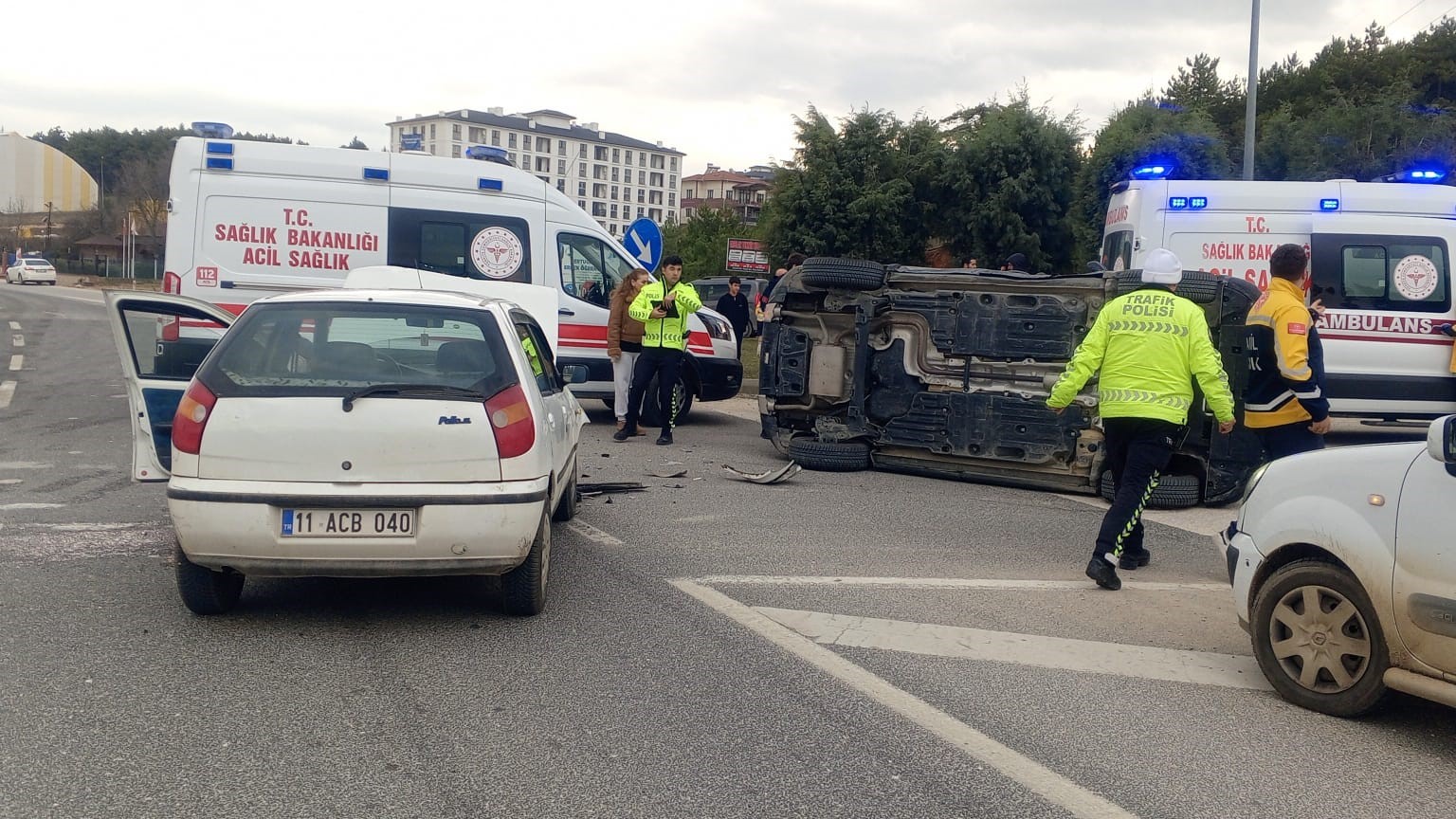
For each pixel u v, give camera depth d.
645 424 13.38
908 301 10.07
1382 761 4.11
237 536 4.98
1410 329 11.79
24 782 3.64
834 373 10.50
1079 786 3.82
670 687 4.66
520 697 4.52
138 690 4.48
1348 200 11.89
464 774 3.79
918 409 9.99
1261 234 11.97
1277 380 6.98
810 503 8.83
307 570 5.07
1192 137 30.05
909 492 9.46
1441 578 4.11
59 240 86.56
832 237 37.25
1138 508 6.43
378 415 5.07
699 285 29.36
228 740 4.02
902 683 4.78
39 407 13.56
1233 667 5.13
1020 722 4.38
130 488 8.61
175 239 11.48
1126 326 6.52
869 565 6.85
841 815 3.55
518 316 6.34
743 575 6.50
